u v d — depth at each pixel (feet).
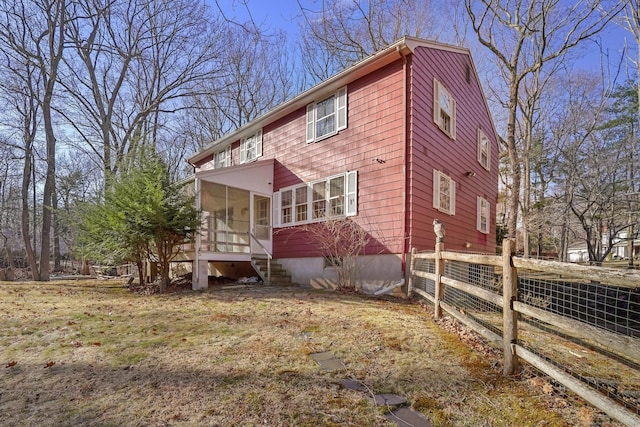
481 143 47.42
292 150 40.98
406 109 30.37
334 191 35.70
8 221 80.74
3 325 17.78
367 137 33.17
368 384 10.69
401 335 15.64
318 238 35.35
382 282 30.68
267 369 11.87
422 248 30.50
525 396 9.60
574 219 62.39
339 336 15.62
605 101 57.31
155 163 30.78
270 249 41.32
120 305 23.71
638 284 6.58
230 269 43.70
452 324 17.38
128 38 58.23
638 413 8.28
